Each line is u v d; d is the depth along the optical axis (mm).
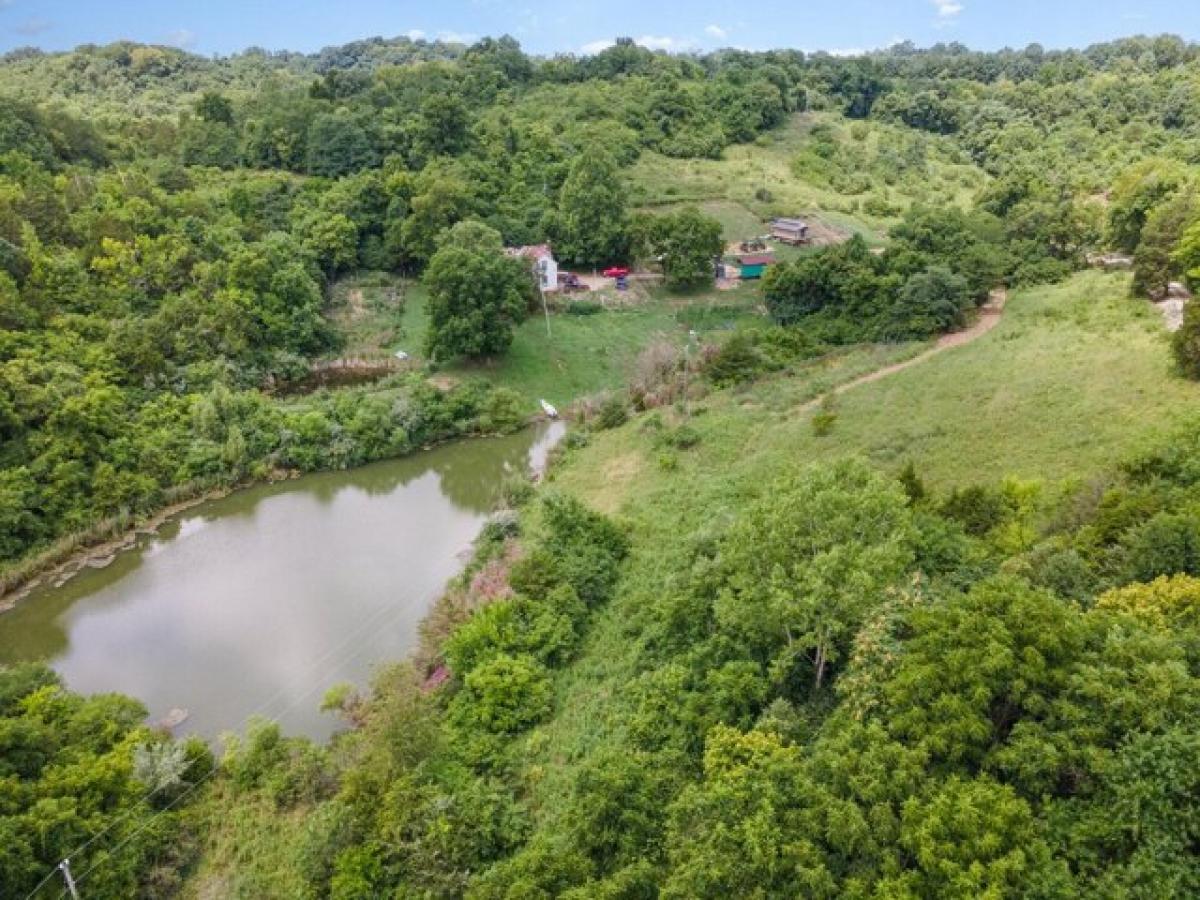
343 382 67438
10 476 47469
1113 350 49594
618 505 48656
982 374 51500
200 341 63281
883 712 20828
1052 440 41250
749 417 55594
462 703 33281
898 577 25609
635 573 40781
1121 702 17969
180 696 37250
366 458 59281
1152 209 68062
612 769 24109
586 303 81875
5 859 24953
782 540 27172
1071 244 76250
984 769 18531
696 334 76375
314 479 57281
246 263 68562
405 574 46156
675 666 30188
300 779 30578
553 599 37844
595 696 32938
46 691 32031
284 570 46844
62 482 49031
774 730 24125
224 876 28016
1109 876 15711
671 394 61562
